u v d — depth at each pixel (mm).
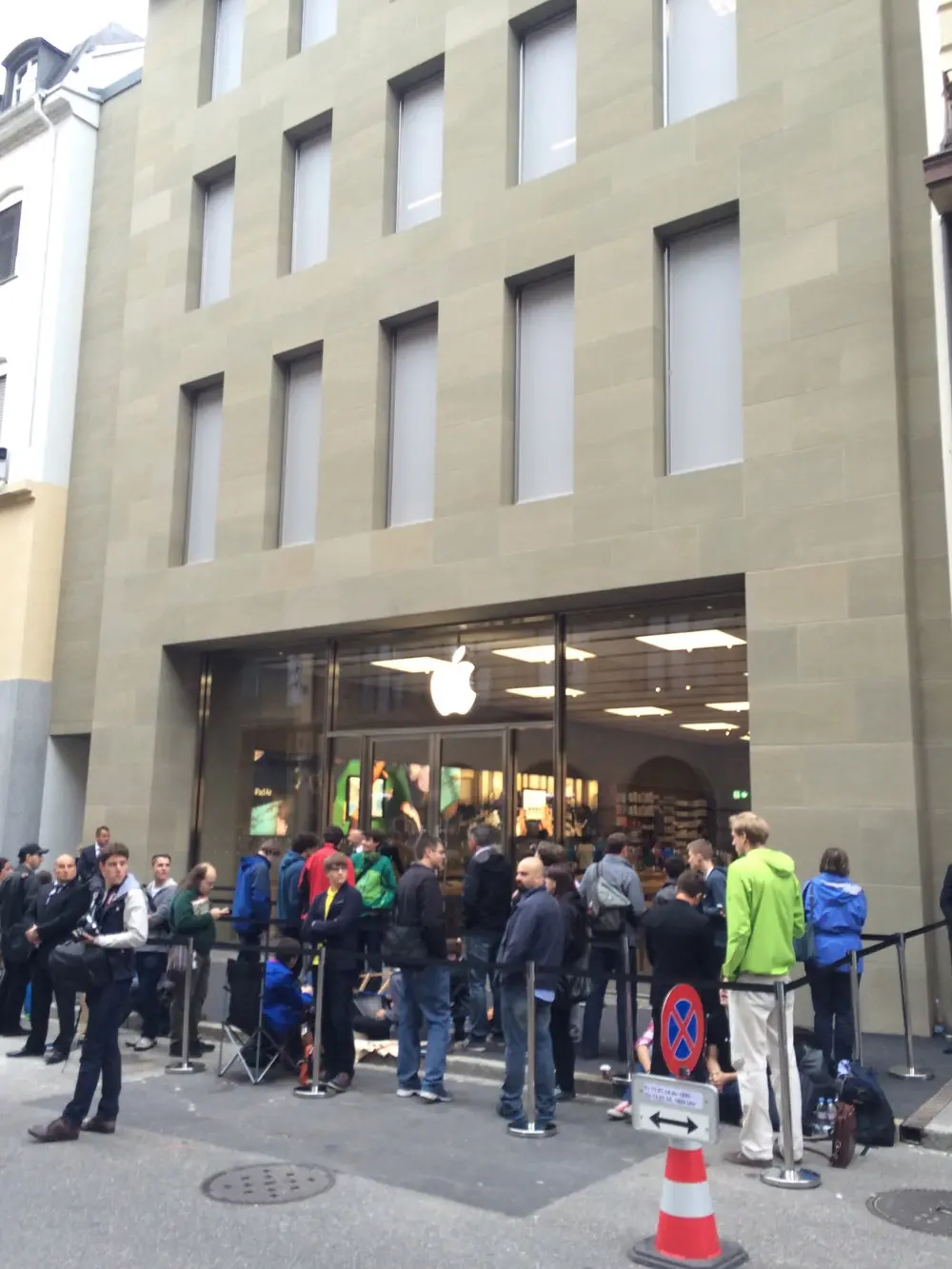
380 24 15281
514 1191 5848
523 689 13258
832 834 10070
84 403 19547
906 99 10945
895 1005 9531
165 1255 4969
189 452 17031
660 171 12227
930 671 10039
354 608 14078
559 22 13805
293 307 15578
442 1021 7871
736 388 11766
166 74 18266
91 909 7363
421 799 14000
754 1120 6262
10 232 21109
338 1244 5094
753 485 11047
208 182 17672
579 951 8031
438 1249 5043
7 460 19906
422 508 14141
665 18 12859
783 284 11156
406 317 14477
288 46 16547
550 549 12422
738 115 11750
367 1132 7008
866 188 10789
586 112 12961
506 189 13523
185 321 17031
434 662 14203
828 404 10703
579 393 12484
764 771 10531
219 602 15688
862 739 10047
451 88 14258
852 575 10328
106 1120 7008
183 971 9406
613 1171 6195
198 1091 8195
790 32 11523
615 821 12148
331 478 14680
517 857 12930
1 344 20547
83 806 19078
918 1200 5652
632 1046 7984
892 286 10523
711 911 8234
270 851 13023
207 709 16703
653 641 12258
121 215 19641
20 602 18984
